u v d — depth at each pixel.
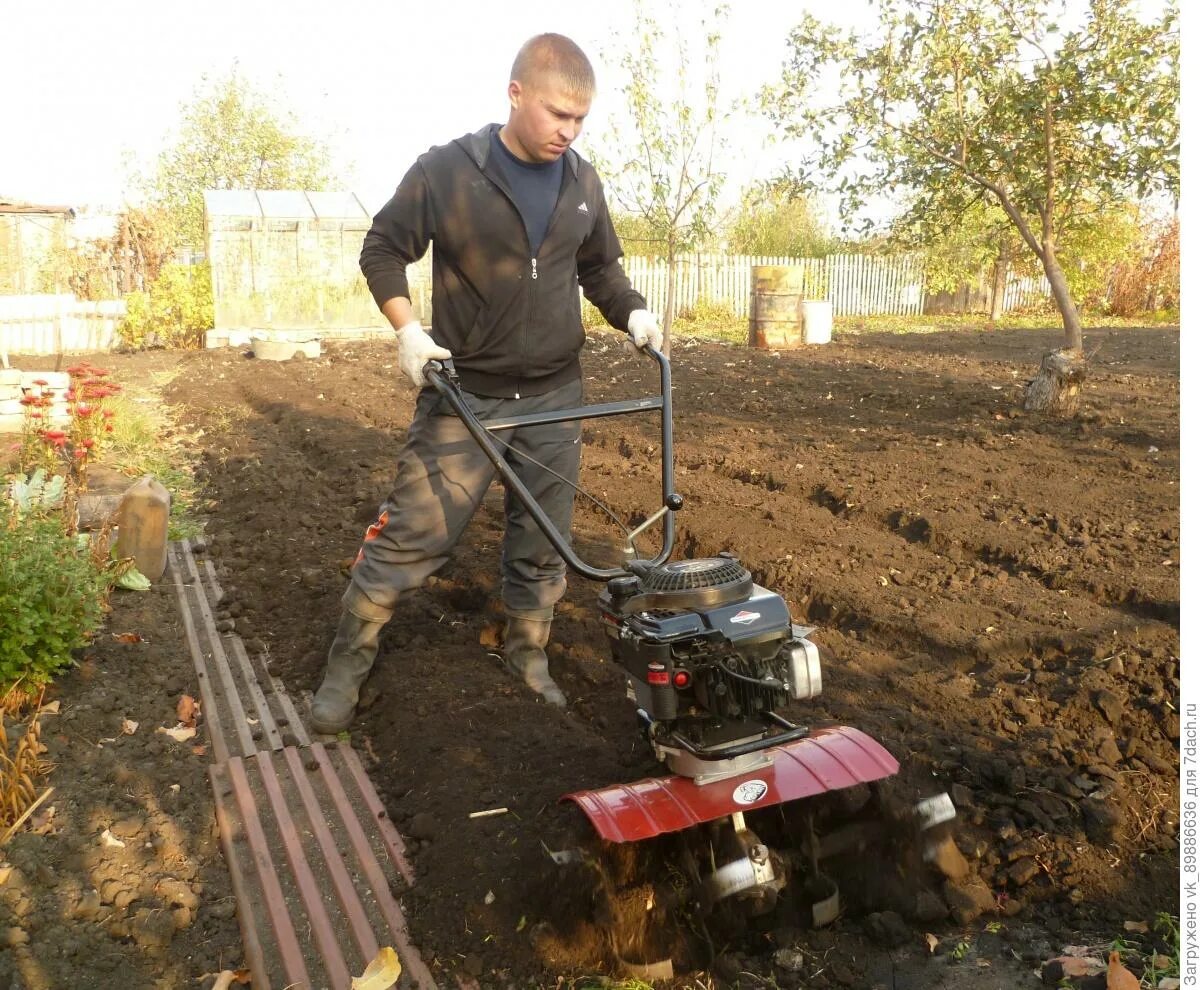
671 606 2.97
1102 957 2.94
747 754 2.98
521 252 3.96
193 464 9.09
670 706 2.88
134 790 3.85
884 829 3.17
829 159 10.13
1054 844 3.37
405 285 3.94
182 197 31.30
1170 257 24.75
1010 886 3.27
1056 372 9.49
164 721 4.43
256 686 4.74
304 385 13.20
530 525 4.35
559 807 3.45
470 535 6.59
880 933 3.04
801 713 4.11
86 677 4.61
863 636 5.03
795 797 2.84
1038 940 3.05
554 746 3.89
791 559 5.93
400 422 10.56
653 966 2.90
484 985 2.92
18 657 4.20
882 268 27.20
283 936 3.14
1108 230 21.75
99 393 8.10
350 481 8.11
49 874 3.27
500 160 3.88
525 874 3.17
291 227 19.44
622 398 11.62
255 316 19.55
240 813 3.75
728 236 24.94
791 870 3.11
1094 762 3.74
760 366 14.22
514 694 4.39
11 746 3.94
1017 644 4.71
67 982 2.89
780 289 16.78
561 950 2.98
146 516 5.87
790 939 3.02
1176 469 7.52
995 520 6.46
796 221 27.20
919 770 3.70
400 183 3.95
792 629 3.12
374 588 4.25
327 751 4.20
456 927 3.11
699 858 3.01
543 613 4.50
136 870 3.41
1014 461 7.95
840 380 12.59
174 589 5.91
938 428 9.30
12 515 4.74
